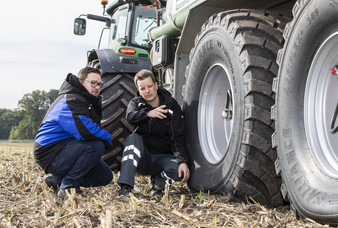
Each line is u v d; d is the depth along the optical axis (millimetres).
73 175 2740
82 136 2686
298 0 2104
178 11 3342
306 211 1911
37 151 2754
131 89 4188
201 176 2852
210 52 2826
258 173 2334
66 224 1886
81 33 5520
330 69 1963
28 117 95875
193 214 2104
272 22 2479
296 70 2078
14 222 1965
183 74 3400
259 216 2092
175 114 2967
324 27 1885
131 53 4328
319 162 1931
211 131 2955
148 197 2812
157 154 3074
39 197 2494
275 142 2219
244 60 2371
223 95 2949
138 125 3002
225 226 1912
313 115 2008
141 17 5176
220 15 2729
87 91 2773
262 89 2314
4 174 3586
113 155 4141
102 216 1969
